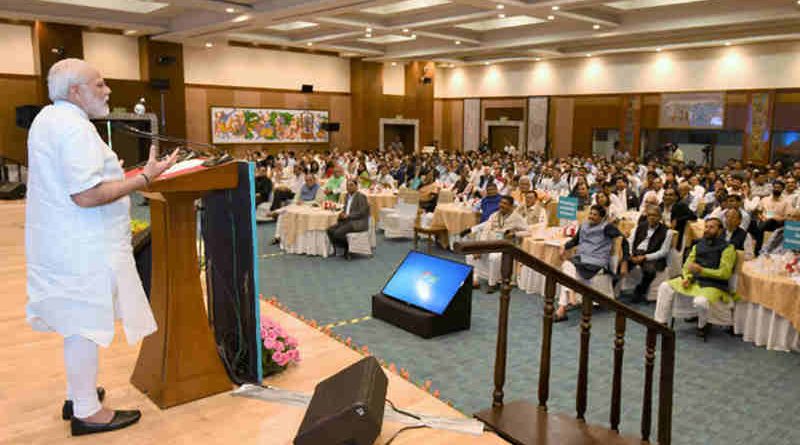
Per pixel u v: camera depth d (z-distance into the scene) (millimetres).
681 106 17297
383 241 10023
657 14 12758
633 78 18297
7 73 14648
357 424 2197
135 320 2236
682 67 17172
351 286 7008
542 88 20688
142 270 4031
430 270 5691
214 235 2932
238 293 2854
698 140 17188
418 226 9539
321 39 16406
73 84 2062
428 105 22734
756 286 5125
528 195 7879
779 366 4750
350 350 3520
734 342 5316
